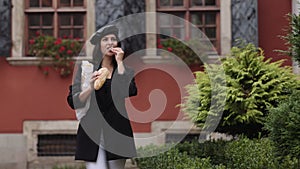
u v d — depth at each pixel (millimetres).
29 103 10992
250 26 10711
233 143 7199
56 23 11078
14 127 11000
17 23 10953
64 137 11031
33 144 11016
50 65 10930
